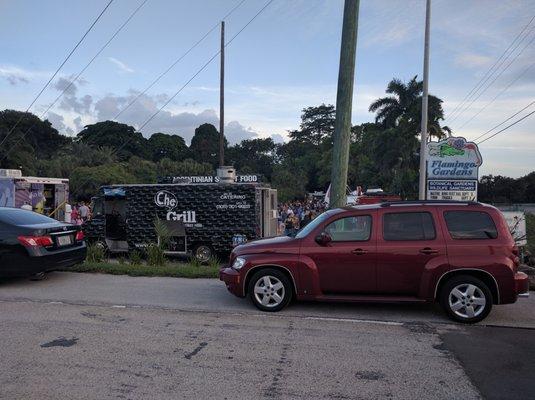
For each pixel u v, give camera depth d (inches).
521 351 222.8
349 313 288.2
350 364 203.6
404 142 1942.7
